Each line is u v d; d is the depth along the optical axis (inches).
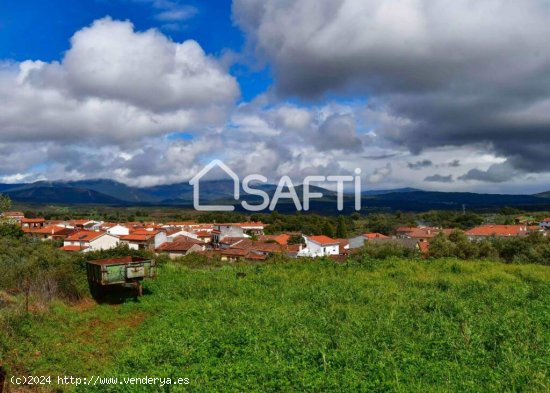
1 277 609.6
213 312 513.7
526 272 751.1
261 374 315.3
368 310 502.9
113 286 646.5
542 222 3767.2
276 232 3582.7
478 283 637.3
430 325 426.9
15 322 435.2
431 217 4722.0
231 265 1016.9
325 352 358.0
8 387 320.2
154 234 2834.6
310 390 291.6
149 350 381.4
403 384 296.5
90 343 427.5
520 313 462.9
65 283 607.5
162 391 297.9
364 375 312.3
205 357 358.9
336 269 817.5
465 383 296.0
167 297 623.2
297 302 575.8
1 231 1909.4
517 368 317.7
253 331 416.5
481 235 2832.2
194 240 2741.1
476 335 386.3
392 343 378.0
